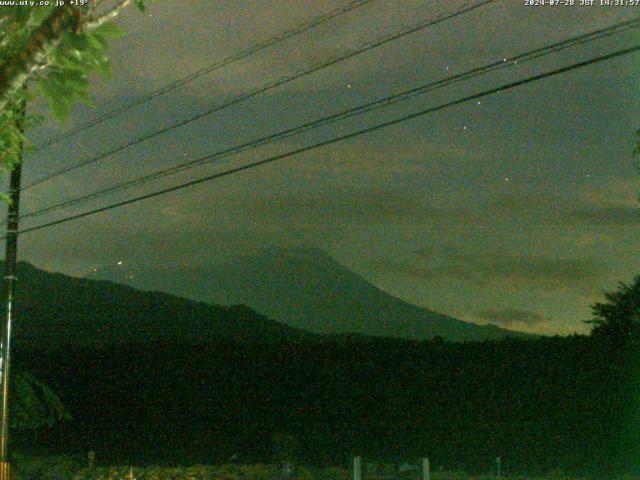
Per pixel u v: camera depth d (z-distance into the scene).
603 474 19.48
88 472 20.22
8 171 7.49
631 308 23.95
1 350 17.36
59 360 28.19
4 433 17.28
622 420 19.92
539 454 20.62
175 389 25.94
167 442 25.64
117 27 4.72
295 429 23.80
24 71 4.60
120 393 26.86
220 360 25.50
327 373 23.80
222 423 24.97
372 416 22.88
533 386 21.06
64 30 4.61
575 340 20.89
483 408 21.56
